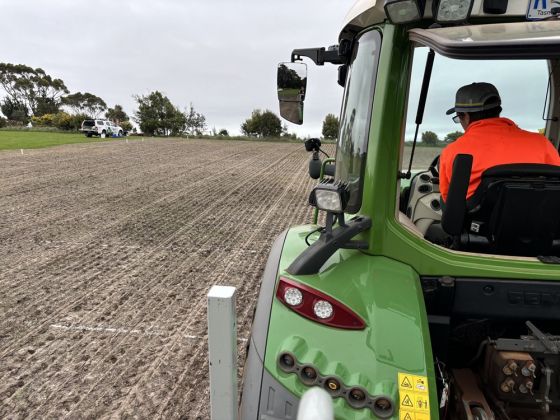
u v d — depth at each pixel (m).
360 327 1.48
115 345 3.63
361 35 2.00
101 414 2.80
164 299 4.56
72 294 4.66
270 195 11.22
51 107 76.62
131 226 7.66
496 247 1.83
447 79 2.04
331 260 1.72
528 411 1.67
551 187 1.72
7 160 17.83
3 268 5.44
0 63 71.44
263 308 1.63
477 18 1.68
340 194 1.57
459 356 2.02
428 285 1.73
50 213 8.54
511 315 1.72
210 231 7.44
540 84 2.32
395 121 1.70
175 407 2.88
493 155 1.89
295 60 2.99
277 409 1.38
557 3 1.60
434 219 2.65
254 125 43.47
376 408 1.33
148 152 23.28
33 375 3.21
